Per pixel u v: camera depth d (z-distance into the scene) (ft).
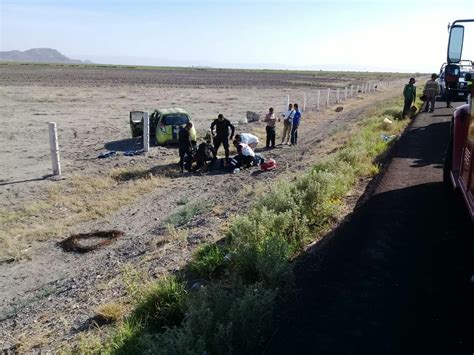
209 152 55.67
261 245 20.74
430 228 22.61
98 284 25.44
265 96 160.04
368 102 137.49
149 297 18.97
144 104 127.03
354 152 39.14
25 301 26.08
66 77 236.84
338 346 13.57
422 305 15.66
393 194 28.35
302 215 25.02
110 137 75.77
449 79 33.24
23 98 131.13
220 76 311.88
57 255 32.63
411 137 49.85
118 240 34.45
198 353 13.39
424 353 13.08
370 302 15.92
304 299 16.48
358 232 22.41
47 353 18.62
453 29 25.94
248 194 39.60
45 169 53.88
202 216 34.83
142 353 14.39
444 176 28.60
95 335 18.67
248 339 13.99
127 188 47.67
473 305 15.58
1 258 32.24
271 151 64.34
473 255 19.53
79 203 42.78
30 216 39.60
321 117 102.47
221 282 19.77
